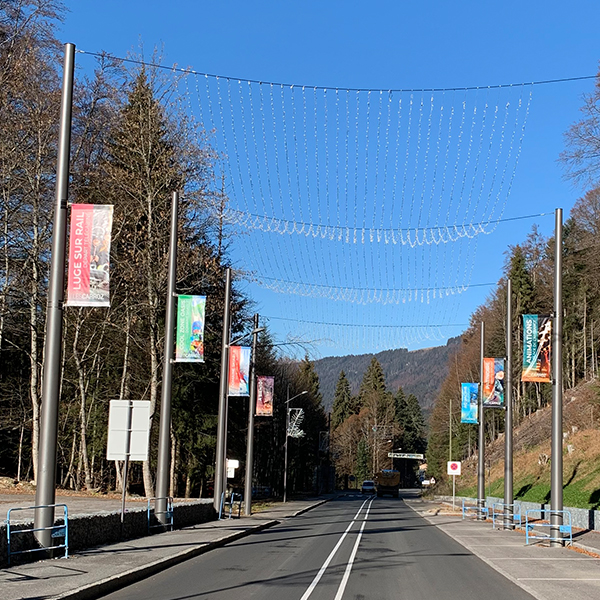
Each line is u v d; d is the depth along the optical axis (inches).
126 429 756.0
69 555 606.2
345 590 501.4
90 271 579.8
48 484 573.3
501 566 674.8
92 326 1641.2
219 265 1507.1
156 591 476.7
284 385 3093.0
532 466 1948.8
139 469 2156.7
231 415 1975.9
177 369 1684.3
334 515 1596.9
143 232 1419.8
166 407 913.5
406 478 6363.2
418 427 6697.8
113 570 521.7
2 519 843.4
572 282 2792.8
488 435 3814.0
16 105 1310.3
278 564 651.5
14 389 1876.2
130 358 1688.0
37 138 1315.2
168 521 920.9
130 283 1402.6
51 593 413.7
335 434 5723.4
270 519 1296.8
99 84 1403.8
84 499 1376.7
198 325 900.6
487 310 3678.6
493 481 2279.8
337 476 5649.6
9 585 440.1
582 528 1067.3
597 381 1886.1
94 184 1428.4
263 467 3282.5
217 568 609.6
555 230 912.9
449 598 482.9
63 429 1925.4
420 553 796.0
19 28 1272.1
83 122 1406.3
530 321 913.5
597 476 1355.8
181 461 1847.9
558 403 898.7
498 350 3253.0
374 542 919.7
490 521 1425.9
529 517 1295.5
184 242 1434.5
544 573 626.2
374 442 5585.6
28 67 1275.8
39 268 1413.6
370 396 5861.2
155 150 1414.9
